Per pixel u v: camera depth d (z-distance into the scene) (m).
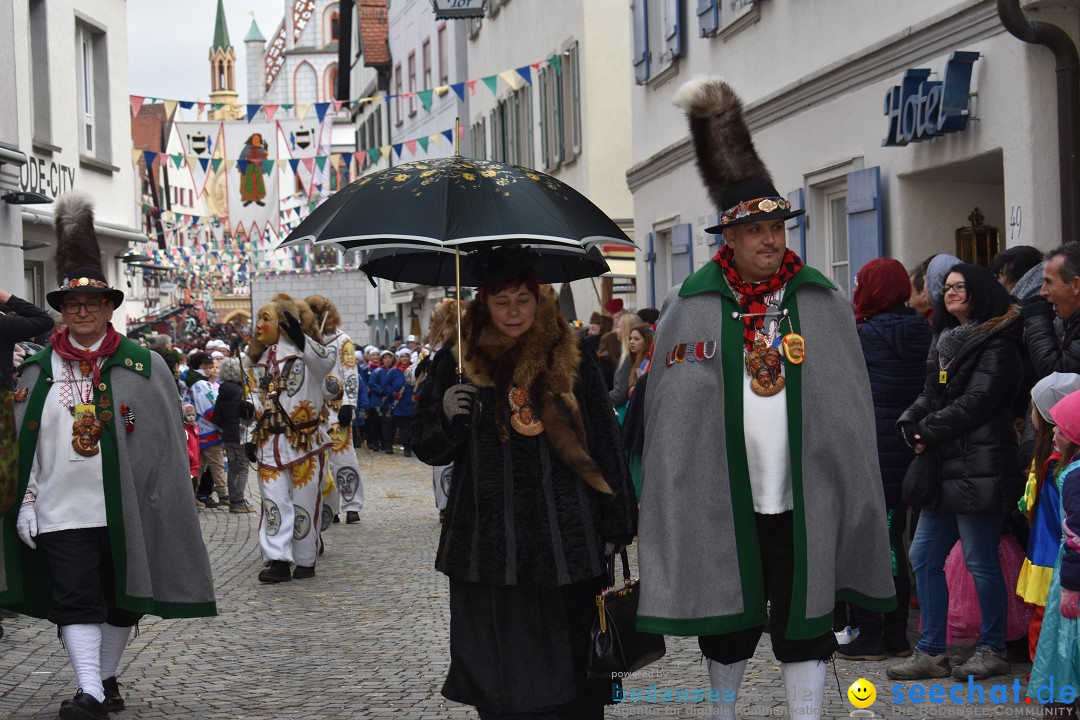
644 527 4.76
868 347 7.05
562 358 4.83
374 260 5.61
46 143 18.78
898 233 11.45
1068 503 5.02
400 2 44.69
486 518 4.76
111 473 6.19
